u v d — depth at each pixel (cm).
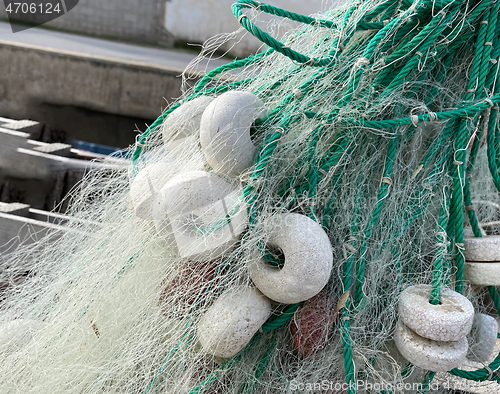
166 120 121
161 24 285
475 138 124
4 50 273
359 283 109
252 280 99
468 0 107
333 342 112
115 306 119
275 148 107
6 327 131
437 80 119
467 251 116
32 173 240
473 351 124
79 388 114
